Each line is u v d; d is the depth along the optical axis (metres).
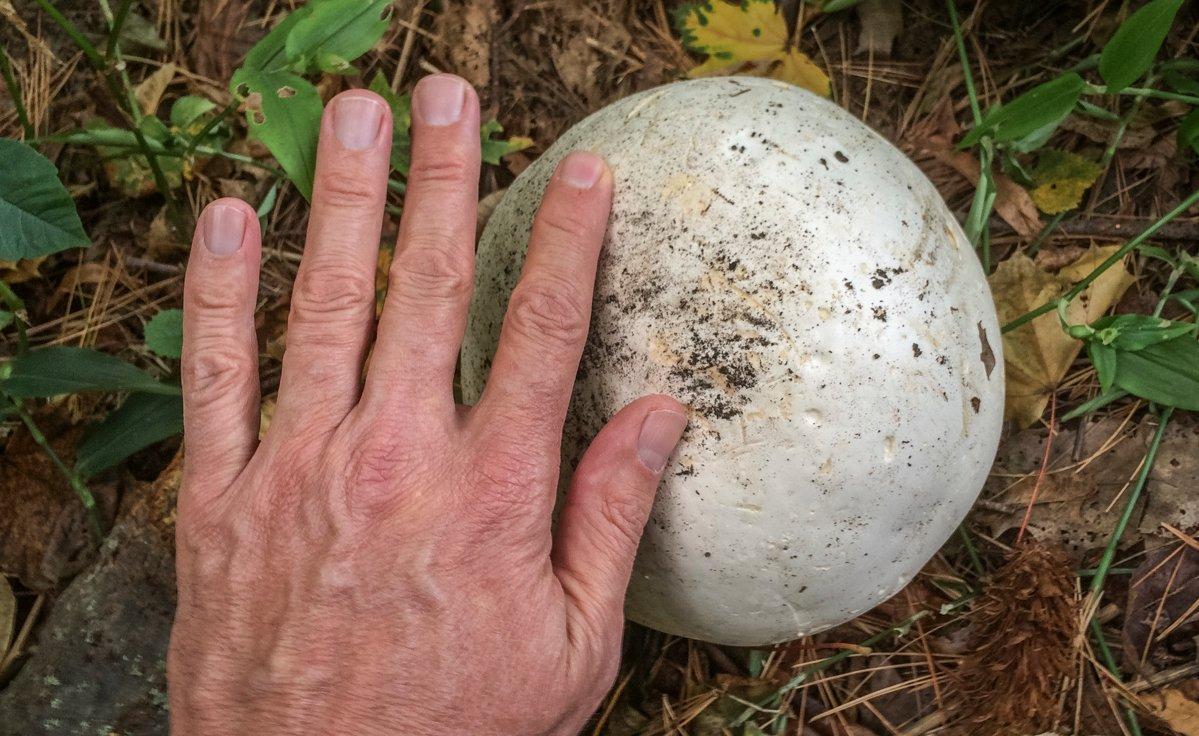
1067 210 0.53
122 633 0.49
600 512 0.40
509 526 0.38
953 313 0.41
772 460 0.40
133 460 0.52
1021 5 0.54
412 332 0.38
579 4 0.55
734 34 0.54
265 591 0.38
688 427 0.40
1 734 0.48
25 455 0.51
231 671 0.38
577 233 0.40
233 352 0.40
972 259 0.44
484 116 0.55
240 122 0.54
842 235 0.40
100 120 0.51
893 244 0.41
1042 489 0.51
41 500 0.51
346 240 0.39
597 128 0.43
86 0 0.54
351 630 0.38
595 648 0.40
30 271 0.53
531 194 0.43
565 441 0.42
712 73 0.55
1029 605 0.47
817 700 0.50
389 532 0.38
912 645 0.50
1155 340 0.47
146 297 0.54
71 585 0.49
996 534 0.51
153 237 0.54
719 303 0.40
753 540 0.40
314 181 0.40
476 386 0.44
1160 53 0.53
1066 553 0.50
